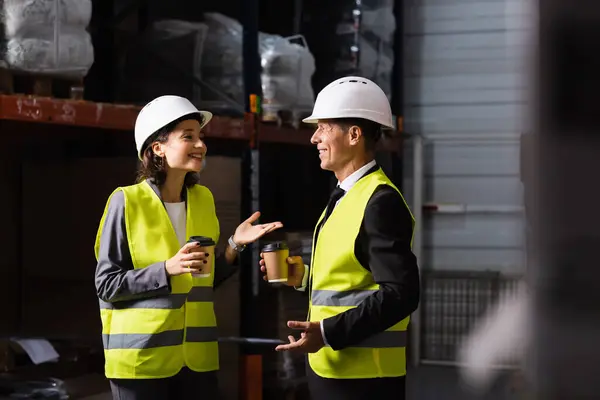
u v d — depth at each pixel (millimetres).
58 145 4738
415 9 7398
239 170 4324
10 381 3754
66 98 3896
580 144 404
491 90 7211
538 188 417
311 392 2482
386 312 2170
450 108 7320
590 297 402
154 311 2631
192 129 2730
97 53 4855
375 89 2471
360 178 2418
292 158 6293
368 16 6055
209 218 2891
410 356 6805
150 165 2758
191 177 2889
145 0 4977
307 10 5996
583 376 402
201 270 2555
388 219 2230
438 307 6824
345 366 2375
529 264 453
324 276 2359
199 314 2762
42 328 4215
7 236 4371
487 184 7215
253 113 4754
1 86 3604
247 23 4781
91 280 4121
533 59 421
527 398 423
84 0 3773
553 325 410
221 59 4762
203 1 4949
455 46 7297
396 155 6879
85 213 4145
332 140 2432
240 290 4617
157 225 2676
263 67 4965
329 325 2211
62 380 3881
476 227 7188
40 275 4238
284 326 4688
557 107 410
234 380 4395
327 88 2484
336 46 5910
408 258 2221
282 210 6285
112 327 2691
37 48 3611
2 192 4367
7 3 3602
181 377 2711
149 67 4777
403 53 6918
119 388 2672
